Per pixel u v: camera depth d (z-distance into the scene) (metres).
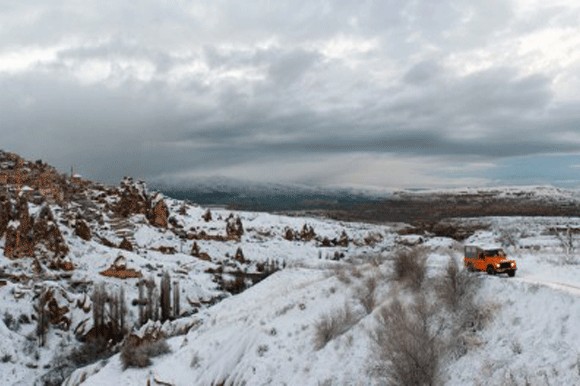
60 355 77.88
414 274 32.53
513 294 26.17
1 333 78.44
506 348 23.11
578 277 28.73
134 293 108.19
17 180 187.75
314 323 33.81
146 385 39.12
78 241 133.62
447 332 26.03
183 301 106.00
